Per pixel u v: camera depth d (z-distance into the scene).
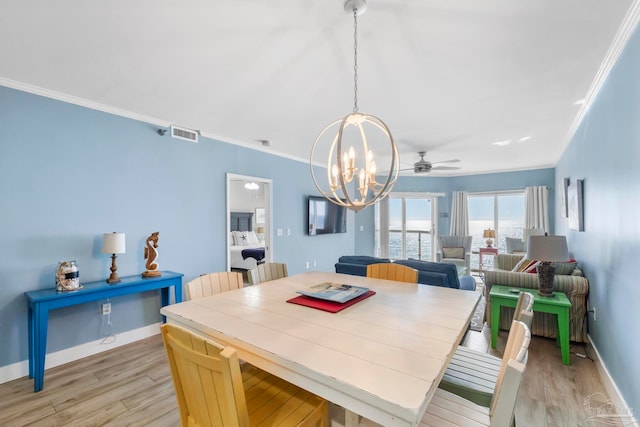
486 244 7.10
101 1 1.55
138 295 3.22
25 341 2.49
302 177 5.54
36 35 1.83
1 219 2.40
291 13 1.64
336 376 1.00
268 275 2.82
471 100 2.82
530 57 2.09
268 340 1.29
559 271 3.38
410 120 3.39
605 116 2.36
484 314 3.65
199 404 1.11
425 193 7.50
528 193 6.44
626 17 1.67
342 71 2.28
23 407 2.06
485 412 1.26
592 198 2.85
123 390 2.27
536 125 3.57
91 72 2.30
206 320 1.54
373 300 1.92
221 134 3.99
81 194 2.82
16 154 2.47
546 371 2.54
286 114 3.21
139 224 3.23
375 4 1.56
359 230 7.39
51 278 2.63
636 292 1.78
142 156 3.27
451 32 1.81
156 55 2.07
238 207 8.61
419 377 1.00
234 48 1.99
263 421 1.20
